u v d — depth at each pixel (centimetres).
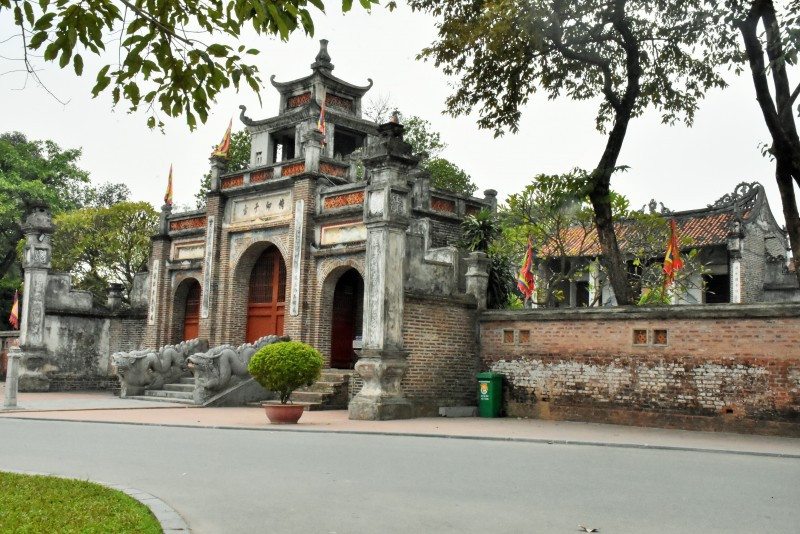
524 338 1886
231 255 2641
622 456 1116
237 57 619
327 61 2736
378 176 1806
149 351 2406
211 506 716
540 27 1730
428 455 1090
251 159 2898
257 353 1639
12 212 4053
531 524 648
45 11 555
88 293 3038
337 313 2472
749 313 1516
